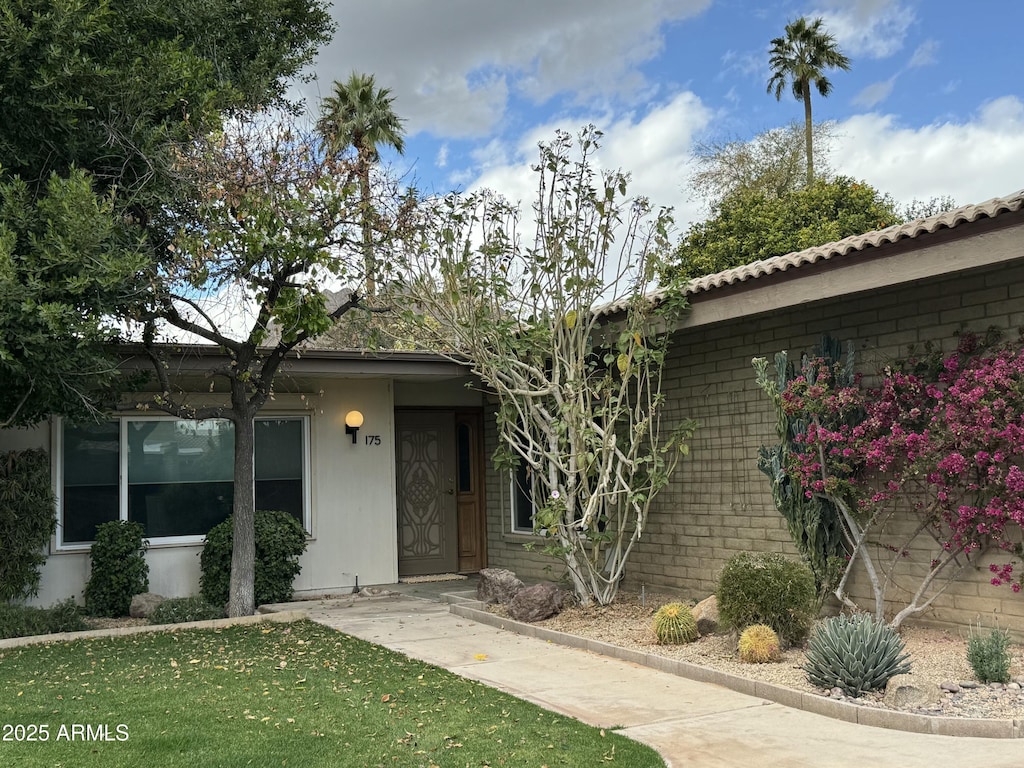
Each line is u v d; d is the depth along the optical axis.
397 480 14.33
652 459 9.86
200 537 12.13
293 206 9.44
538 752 5.11
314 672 7.37
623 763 4.92
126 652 8.47
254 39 12.56
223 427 12.43
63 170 9.54
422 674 7.28
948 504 7.57
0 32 8.48
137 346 10.19
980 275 7.47
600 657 8.00
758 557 7.84
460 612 10.55
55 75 8.81
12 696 6.55
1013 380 6.96
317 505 13.01
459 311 10.30
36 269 8.02
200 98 10.02
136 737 5.37
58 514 11.37
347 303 10.64
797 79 34.41
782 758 5.05
